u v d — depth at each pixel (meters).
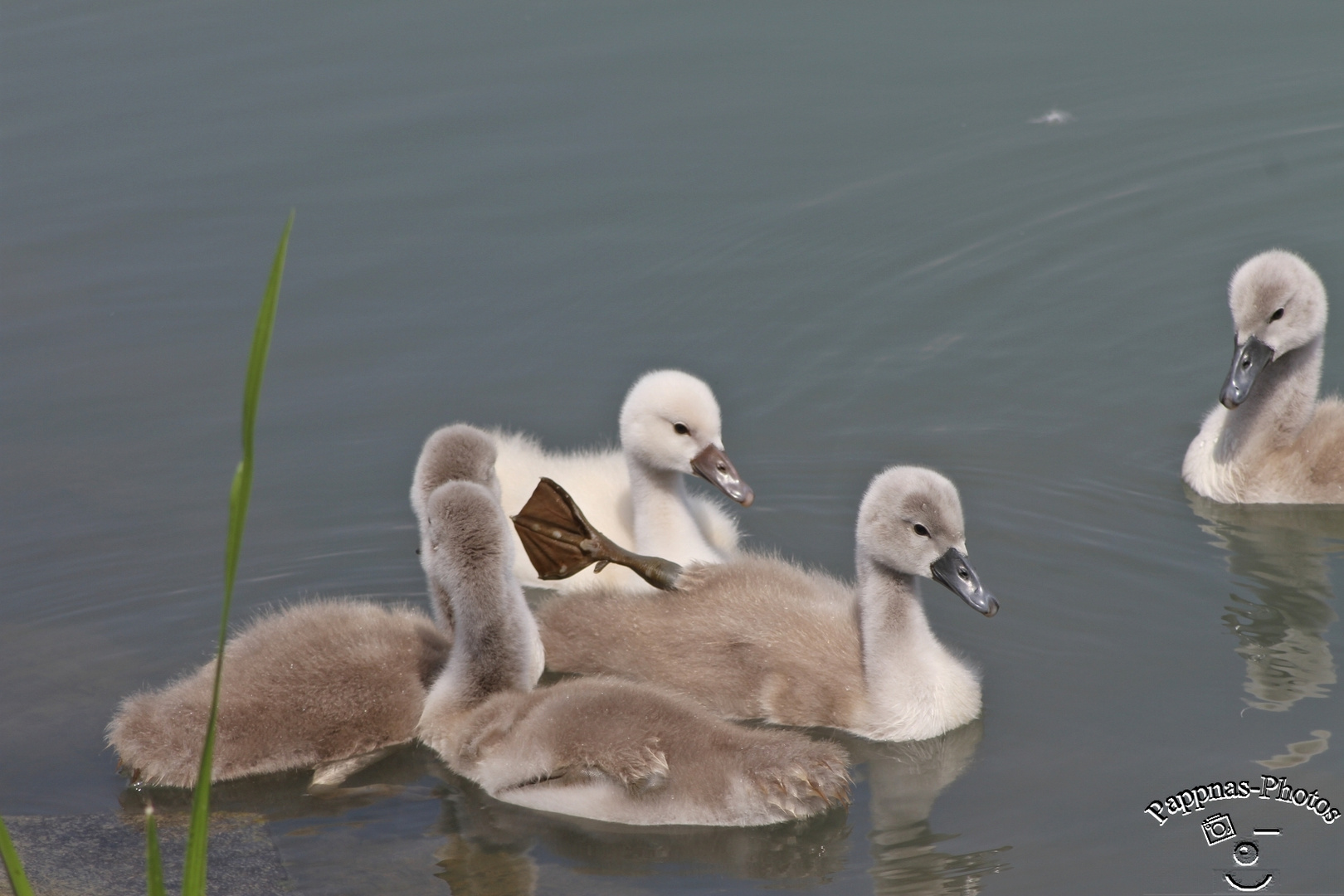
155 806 9.72
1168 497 13.57
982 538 12.89
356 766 10.22
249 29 21.72
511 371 15.74
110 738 10.08
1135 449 14.44
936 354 16.23
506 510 12.85
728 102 19.83
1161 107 19.97
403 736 10.48
